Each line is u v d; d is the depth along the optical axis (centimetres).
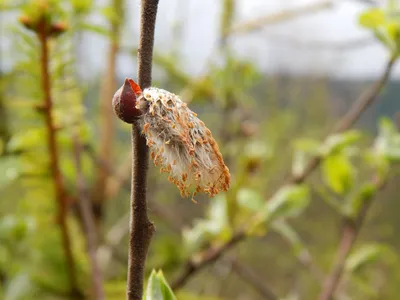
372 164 25
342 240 25
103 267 29
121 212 43
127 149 38
